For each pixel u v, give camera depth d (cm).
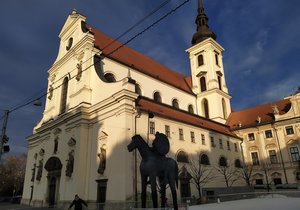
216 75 5006
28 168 4119
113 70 3334
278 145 4122
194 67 5262
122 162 2356
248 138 4434
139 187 2370
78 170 2700
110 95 2811
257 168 4212
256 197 3184
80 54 3334
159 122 2811
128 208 2162
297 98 4100
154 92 3834
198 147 3247
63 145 3156
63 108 3538
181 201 2542
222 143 3812
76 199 1844
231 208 1855
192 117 3597
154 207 1067
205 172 3219
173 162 1173
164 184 1152
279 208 1673
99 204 2416
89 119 2955
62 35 4112
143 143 1156
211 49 5156
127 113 2500
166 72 4634
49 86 4069
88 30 3428
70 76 3500
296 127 4016
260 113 4609
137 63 3925
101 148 2622
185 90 4600
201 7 5756
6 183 6981
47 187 3291
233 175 3797
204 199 2664
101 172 2548
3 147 2253
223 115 4766
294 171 3878
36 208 2991
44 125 3725
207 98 4822
